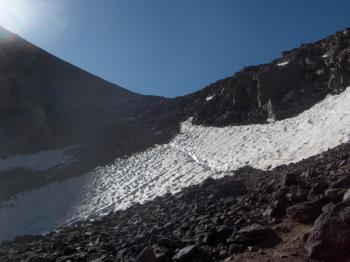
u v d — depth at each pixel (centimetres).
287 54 4059
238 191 1473
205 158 2842
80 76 8106
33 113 6072
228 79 4384
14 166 5003
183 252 959
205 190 1661
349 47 3041
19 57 7631
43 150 5356
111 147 4447
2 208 3631
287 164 1859
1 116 6078
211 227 1102
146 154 3659
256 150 2492
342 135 1950
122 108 6378
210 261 941
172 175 2755
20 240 1867
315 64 3344
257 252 925
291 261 851
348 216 828
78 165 4203
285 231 993
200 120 3928
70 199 3269
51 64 7925
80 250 1202
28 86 6838
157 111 5319
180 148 3406
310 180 1227
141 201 2433
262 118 3200
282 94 3275
